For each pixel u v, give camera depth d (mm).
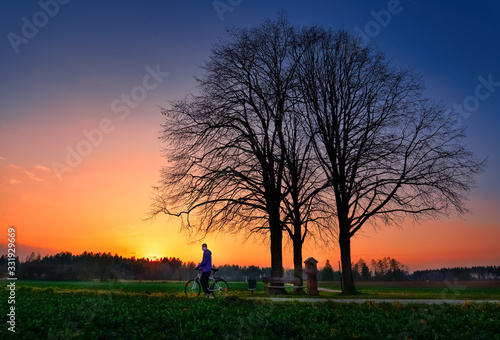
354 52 21703
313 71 21719
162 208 20172
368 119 21000
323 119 21594
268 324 6621
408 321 7395
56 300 11266
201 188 20266
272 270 20047
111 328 6336
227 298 11500
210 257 14578
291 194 21062
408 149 20641
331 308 10148
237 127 21328
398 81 21141
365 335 5758
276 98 21188
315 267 17703
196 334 5773
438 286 37281
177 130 20781
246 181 20719
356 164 20688
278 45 22047
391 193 20359
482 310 9719
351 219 20359
